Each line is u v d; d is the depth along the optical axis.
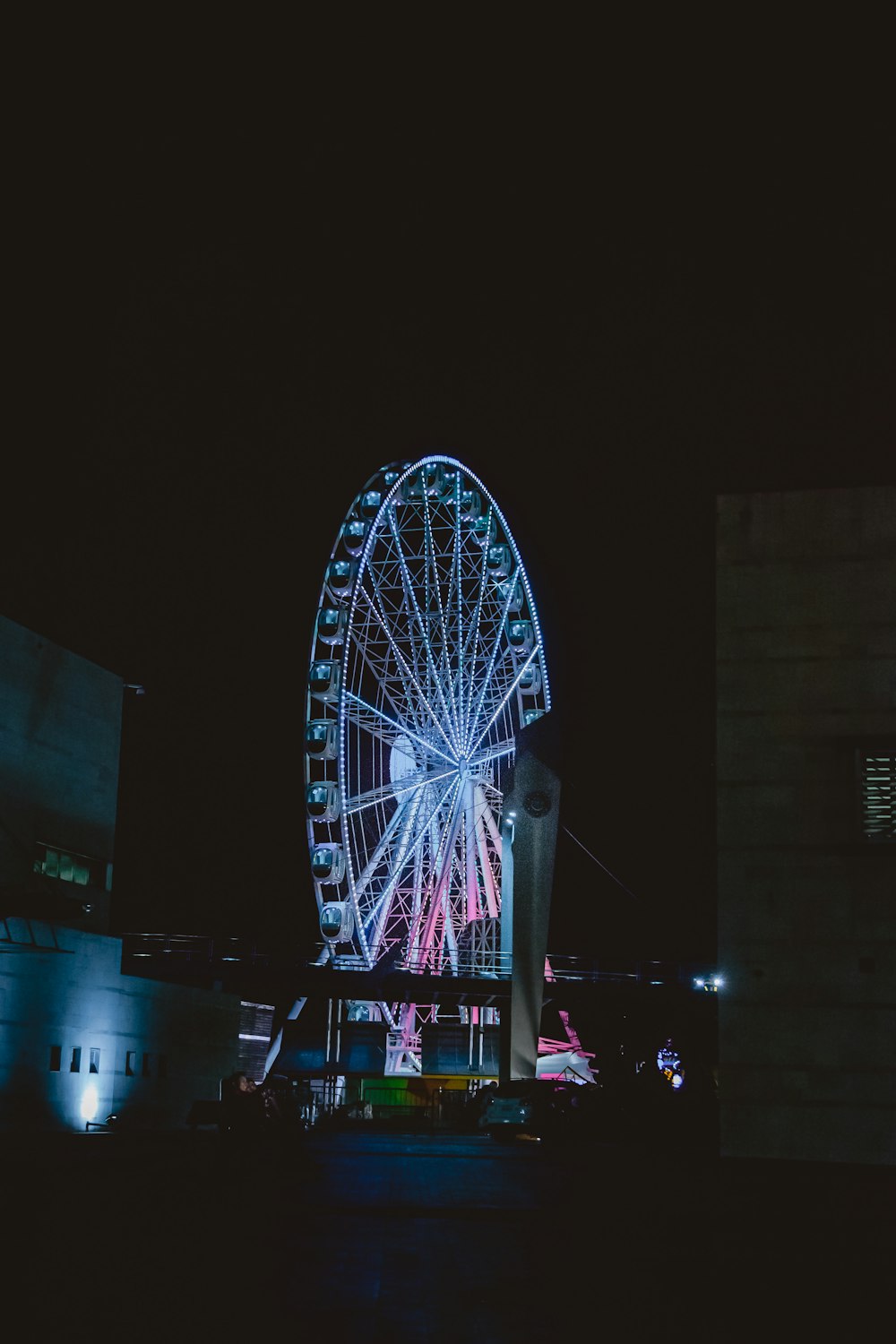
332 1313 10.68
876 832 28.66
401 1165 31.69
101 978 48.56
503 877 72.62
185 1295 11.37
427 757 69.81
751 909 28.94
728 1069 28.45
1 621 46.66
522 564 69.00
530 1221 18.64
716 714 29.80
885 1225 18.77
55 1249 14.10
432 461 70.38
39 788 48.97
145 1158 32.12
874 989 28.27
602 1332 10.09
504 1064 72.31
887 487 29.97
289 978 70.94
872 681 29.34
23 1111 43.03
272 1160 30.95
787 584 30.00
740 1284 12.95
